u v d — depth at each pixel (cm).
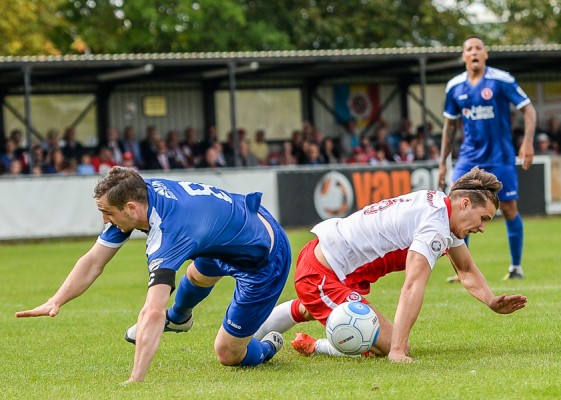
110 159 4028
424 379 1000
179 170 3775
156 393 973
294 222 3891
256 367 1178
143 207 1009
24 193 3575
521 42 6569
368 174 3966
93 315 1725
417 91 4934
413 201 1189
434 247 1152
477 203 1155
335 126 4853
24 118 4403
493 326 1417
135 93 4553
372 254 1205
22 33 5019
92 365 1230
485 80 2002
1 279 2430
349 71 4672
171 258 999
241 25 5656
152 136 4175
